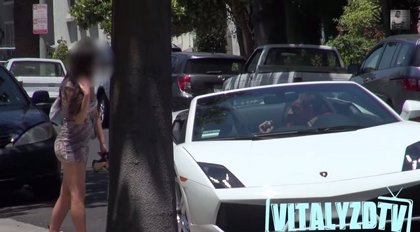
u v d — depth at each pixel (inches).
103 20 1111.6
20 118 468.4
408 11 815.1
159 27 229.6
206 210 290.2
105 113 832.9
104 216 427.8
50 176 466.0
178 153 320.8
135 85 228.8
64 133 311.6
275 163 297.7
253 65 775.1
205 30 1108.5
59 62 1027.3
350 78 671.1
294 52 760.3
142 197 230.7
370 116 348.8
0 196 503.2
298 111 350.9
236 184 289.7
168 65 232.4
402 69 561.6
